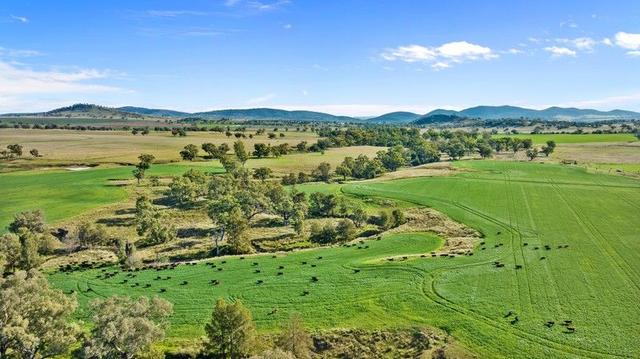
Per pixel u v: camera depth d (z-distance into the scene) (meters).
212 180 144.25
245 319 52.69
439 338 54.94
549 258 80.38
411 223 114.12
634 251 82.44
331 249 94.25
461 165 197.62
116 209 126.50
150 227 100.25
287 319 61.53
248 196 124.50
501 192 137.75
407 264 79.69
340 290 69.94
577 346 52.06
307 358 52.41
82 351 47.03
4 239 81.88
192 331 59.41
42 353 49.53
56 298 51.72
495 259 80.94
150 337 48.69
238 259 88.19
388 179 169.88
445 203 128.38
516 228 100.88
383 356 53.03
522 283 69.56
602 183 147.62
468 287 68.69
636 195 127.56
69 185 149.25
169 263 88.38
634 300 62.72
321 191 150.50
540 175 166.50
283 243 104.00
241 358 52.38
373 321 60.00
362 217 116.50
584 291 66.06
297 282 73.94
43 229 103.69
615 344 52.19
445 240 97.62
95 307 49.78
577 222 103.00
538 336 54.38
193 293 70.75
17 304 47.78
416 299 65.19
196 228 114.44
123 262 87.69
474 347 52.94
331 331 57.94
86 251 96.56
